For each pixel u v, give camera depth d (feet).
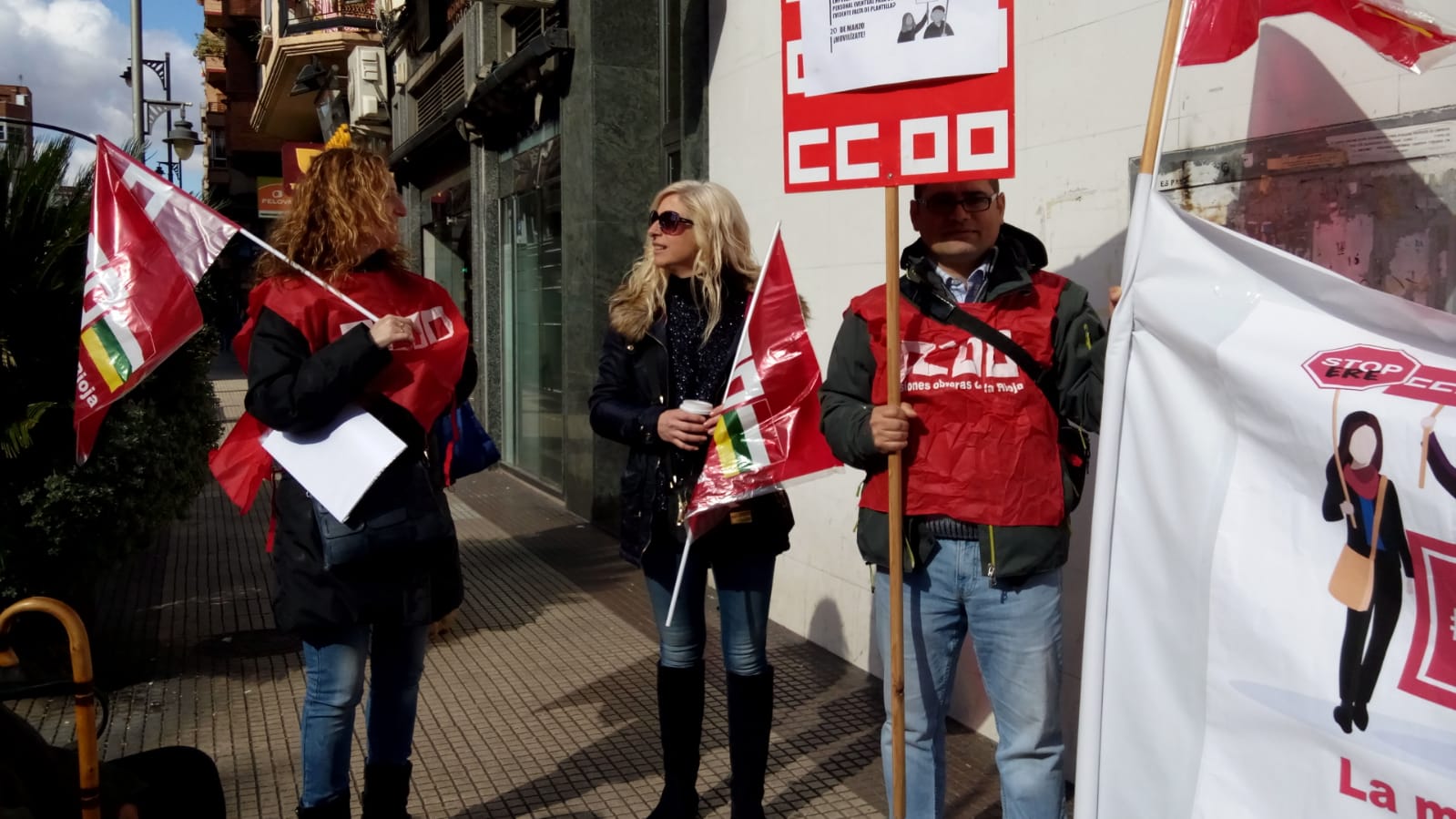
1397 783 5.36
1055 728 8.22
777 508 10.06
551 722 13.56
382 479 8.84
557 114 27.61
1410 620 5.37
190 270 8.96
